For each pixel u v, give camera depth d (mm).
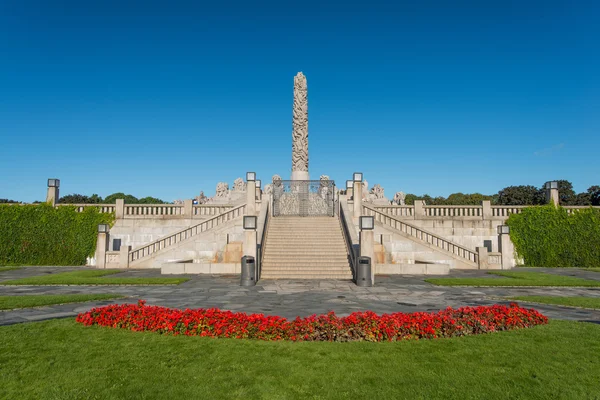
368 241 19547
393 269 23875
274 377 6320
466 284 18547
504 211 32750
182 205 32250
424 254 27406
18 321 10367
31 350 7648
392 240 27500
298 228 26875
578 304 13297
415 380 6211
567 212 32125
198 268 23625
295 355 7367
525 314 10102
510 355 7434
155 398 5605
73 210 31969
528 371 6625
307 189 31906
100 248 27453
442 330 8922
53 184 32688
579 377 6383
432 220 32125
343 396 5664
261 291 16609
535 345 8078
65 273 22969
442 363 6984
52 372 6543
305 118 39750
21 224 31500
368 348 7809
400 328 8742
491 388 5930
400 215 32406
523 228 32125
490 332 9195
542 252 31656
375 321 8875
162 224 31875
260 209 26938
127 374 6457
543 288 17906
